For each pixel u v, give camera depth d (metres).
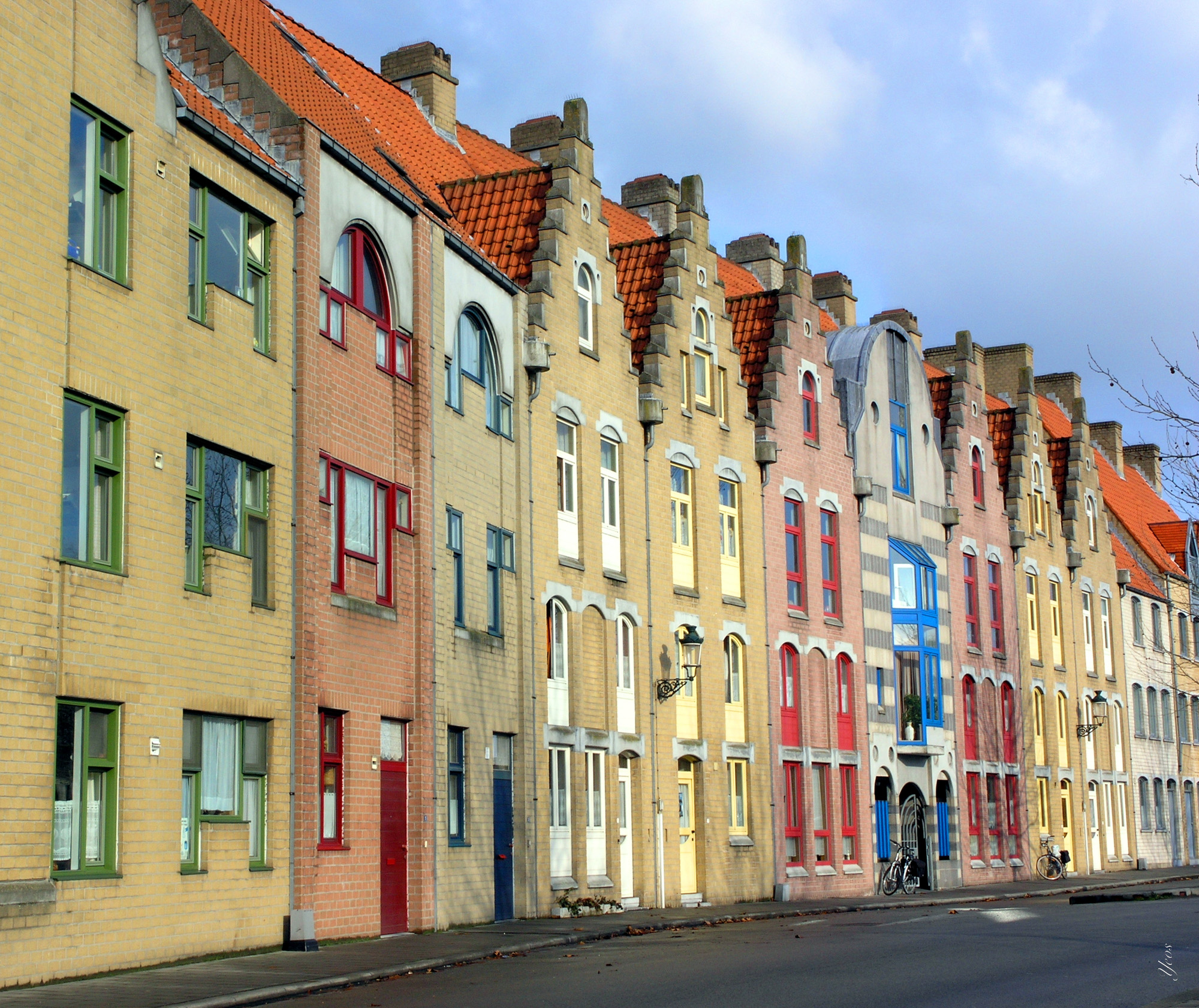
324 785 21.19
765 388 36.78
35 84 16.19
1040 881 46.72
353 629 21.98
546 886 27.19
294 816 20.23
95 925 16.34
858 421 40.53
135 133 17.92
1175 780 60.47
